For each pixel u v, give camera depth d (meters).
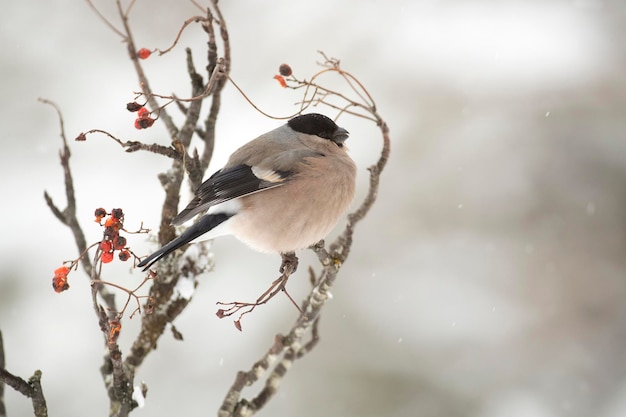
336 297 13.11
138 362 6.36
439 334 12.95
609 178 14.49
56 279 5.01
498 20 15.81
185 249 6.68
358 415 12.01
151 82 14.45
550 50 15.43
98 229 12.52
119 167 13.43
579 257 13.95
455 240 13.91
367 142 14.42
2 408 6.07
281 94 14.60
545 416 12.46
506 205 14.26
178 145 6.18
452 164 14.46
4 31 14.67
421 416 12.10
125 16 6.92
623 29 15.70
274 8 15.73
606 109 14.98
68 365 11.70
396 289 13.23
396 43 15.38
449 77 15.12
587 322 13.67
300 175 7.25
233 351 12.05
